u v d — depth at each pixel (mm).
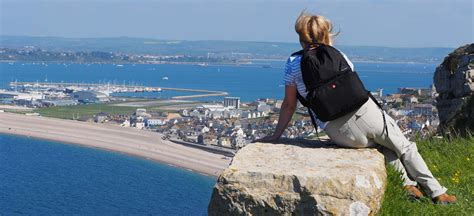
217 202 5332
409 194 6316
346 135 6125
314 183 5117
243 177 5273
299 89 6137
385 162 6328
